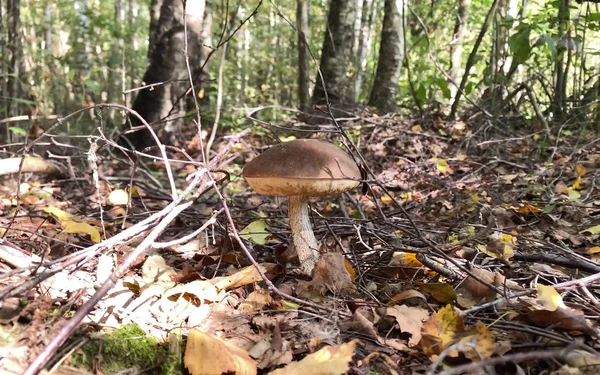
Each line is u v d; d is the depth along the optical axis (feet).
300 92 4.45
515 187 2.18
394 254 1.27
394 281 1.21
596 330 0.83
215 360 0.78
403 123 3.33
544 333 0.84
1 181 2.42
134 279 1.01
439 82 3.39
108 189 2.29
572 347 0.73
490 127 3.07
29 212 1.71
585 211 1.77
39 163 2.06
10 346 0.77
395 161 2.84
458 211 1.90
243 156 3.18
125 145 3.38
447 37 5.46
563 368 0.75
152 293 0.99
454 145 2.99
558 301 0.90
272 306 1.01
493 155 2.71
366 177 1.18
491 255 1.23
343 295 1.09
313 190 1.03
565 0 2.98
